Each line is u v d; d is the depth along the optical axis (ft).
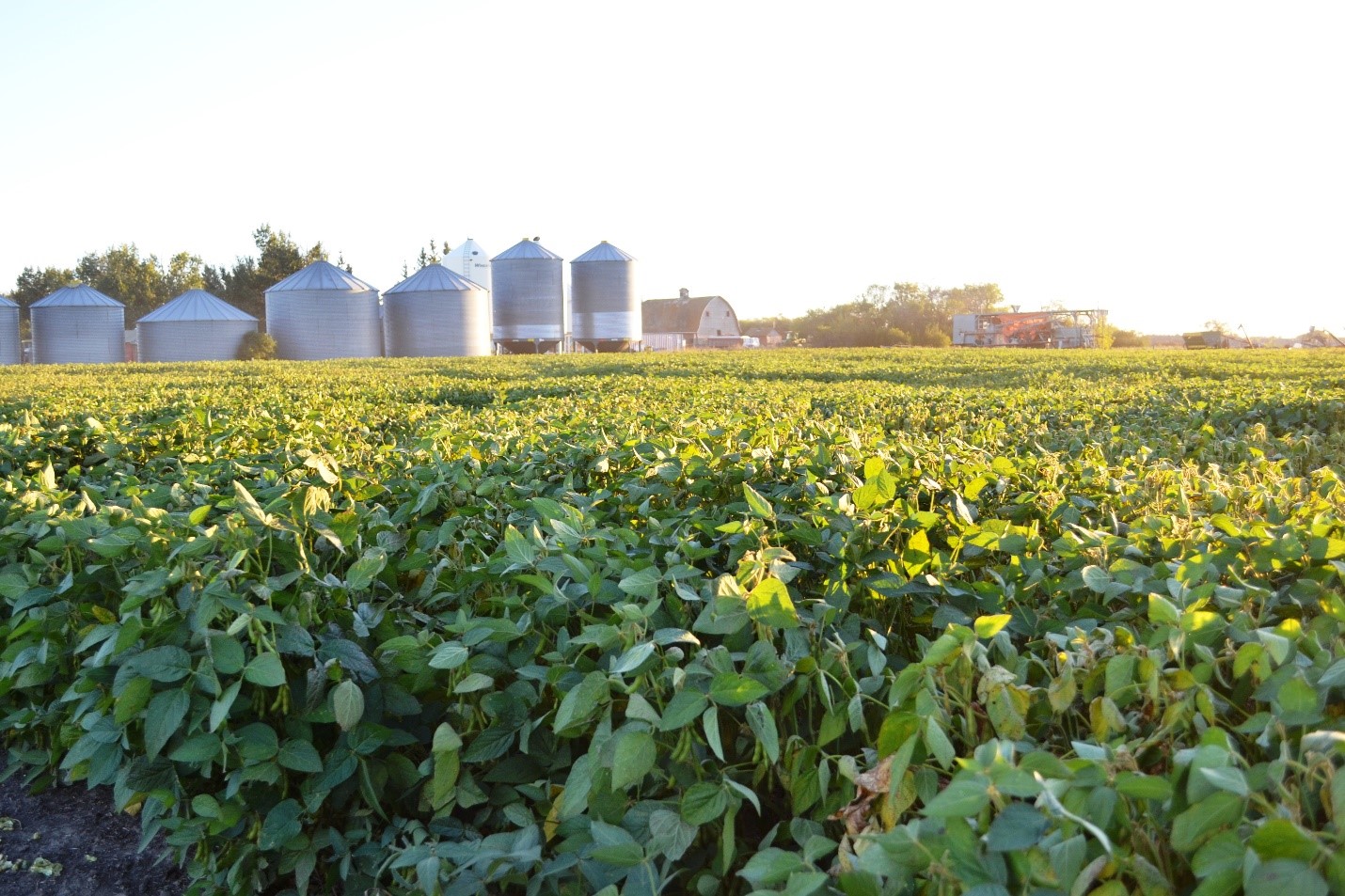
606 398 37.19
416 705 9.13
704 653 7.48
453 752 8.48
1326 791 4.90
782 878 5.83
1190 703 6.06
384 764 9.12
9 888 10.87
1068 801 5.12
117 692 8.48
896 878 5.45
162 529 10.47
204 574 9.10
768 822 8.25
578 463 15.53
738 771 7.82
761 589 7.30
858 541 10.15
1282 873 4.36
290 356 219.20
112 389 50.34
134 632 8.84
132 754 9.57
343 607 9.98
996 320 279.90
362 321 222.48
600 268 252.62
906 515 10.58
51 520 11.93
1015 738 6.33
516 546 9.37
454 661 8.31
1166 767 6.09
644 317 386.32
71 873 11.17
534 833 7.58
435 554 11.41
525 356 131.44
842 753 7.80
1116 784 5.11
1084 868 5.01
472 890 7.48
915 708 6.59
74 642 11.32
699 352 157.79
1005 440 20.93
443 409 35.45
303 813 8.95
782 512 11.55
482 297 230.68
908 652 10.00
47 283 304.71
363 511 12.21
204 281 294.87
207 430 21.65
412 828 8.68
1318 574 8.75
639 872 6.70
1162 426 25.43
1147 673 6.44
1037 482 13.17
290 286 217.36
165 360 207.62
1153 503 12.28
